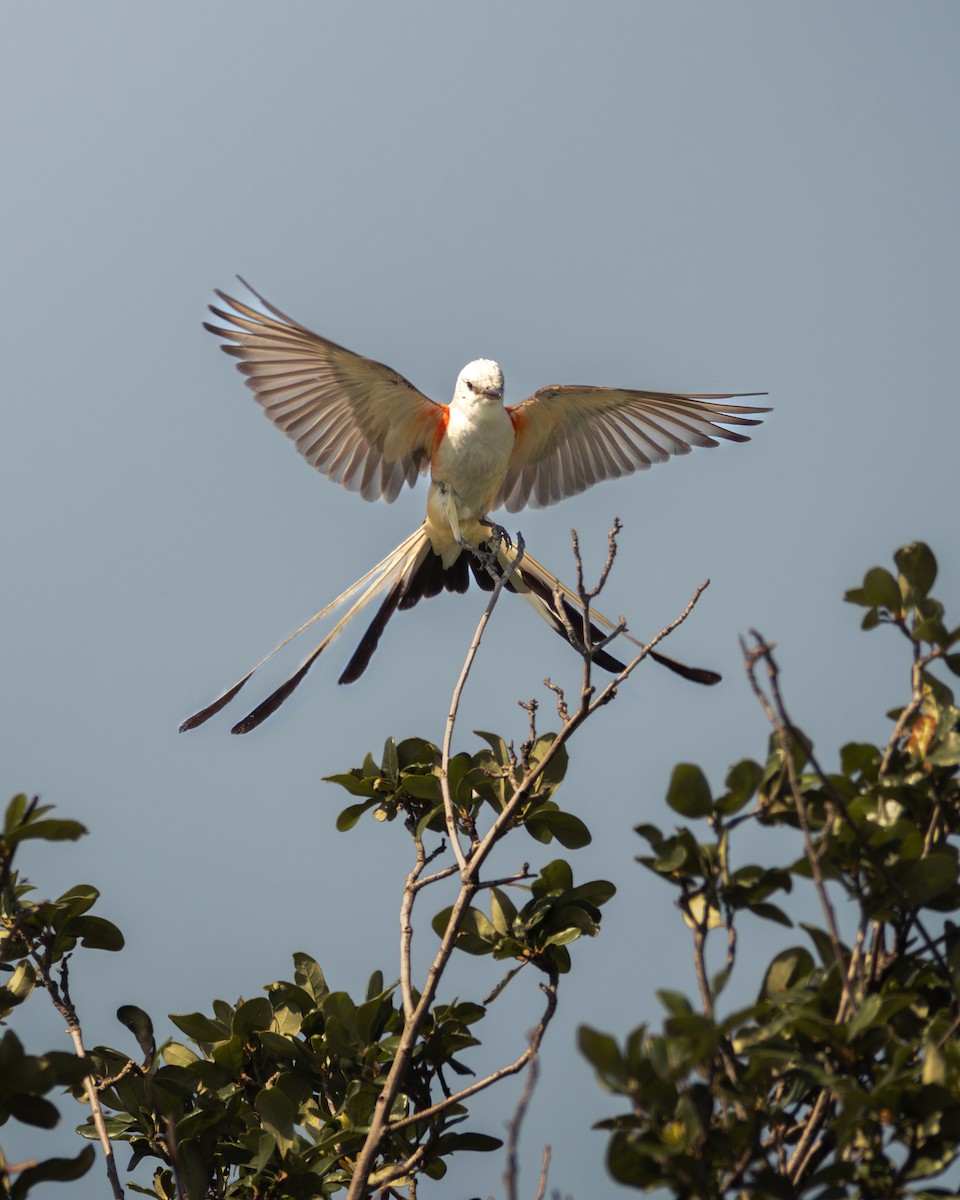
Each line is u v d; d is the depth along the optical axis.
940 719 6.46
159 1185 7.94
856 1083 5.65
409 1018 7.29
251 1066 8.05
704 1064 5.41
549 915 7.98
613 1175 5.09
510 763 8.14
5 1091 5.88
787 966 6.25
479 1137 7.70
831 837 6.04
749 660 5.81
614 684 7.54
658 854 6.18
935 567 6.54
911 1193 5.38
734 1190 5.36
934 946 6.11
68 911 7.69
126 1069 7.78
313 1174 7.28
